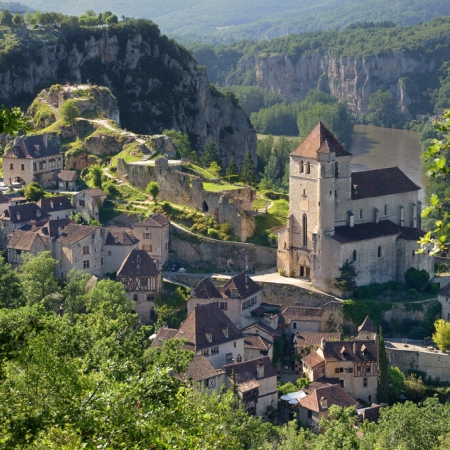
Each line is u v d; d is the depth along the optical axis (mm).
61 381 123312
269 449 183625
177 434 115188
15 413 114875
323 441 181375
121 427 114688
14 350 116938
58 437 112188
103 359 145125
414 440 184125
